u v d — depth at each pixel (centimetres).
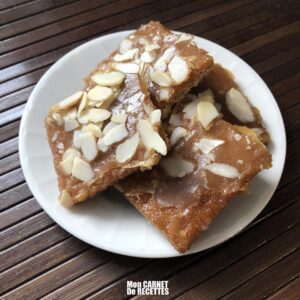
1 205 20
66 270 18
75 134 19
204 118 19
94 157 19
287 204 20
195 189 18
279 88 24
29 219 20
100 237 18
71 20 26
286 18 27
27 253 19
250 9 27
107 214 19
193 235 17
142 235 18
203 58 20
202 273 18
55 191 19
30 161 19
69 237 19
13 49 25
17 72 24
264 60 25
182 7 27
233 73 22
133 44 22
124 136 19
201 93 21
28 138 20
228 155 19
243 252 19
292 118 23
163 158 19
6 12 26
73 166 19
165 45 21
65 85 22
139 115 19
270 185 19
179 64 20
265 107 21
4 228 19
